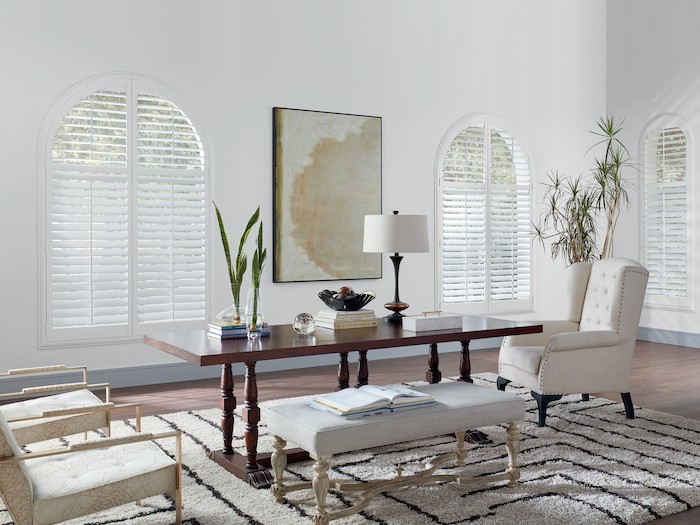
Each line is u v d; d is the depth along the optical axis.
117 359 5.55
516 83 7.57
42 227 5.26
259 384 5.60
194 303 5.87
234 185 6.00
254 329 3.61
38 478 2.47
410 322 3.85
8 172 5.14
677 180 7.54
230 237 5.99
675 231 7.55
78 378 5.39
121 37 5.52
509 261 7.54
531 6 7.67
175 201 5.77
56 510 2.33
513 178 7.59
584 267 4.96
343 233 6.48
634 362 6.48
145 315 5.67
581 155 8.02
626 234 8.02
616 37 8.08
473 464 3.52
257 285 3.67
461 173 7.23
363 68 6.64
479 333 3.80
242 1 6.02
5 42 5.11
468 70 7.26
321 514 2.74
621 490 3.17
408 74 6.89
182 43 5.76
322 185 6.38
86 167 5.41
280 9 6.20
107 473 2.49
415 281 6.97
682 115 7.46
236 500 3.07
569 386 4.27
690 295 7.43
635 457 3.64
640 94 7.84
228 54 5.96
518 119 7.59
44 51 5.24
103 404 2.99
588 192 8.01
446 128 7.14
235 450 3.76
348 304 4.04
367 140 6.61
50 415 2.88
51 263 5.30
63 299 5.36
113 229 5.52
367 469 3.46
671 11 7.52
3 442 2.23
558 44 7.86
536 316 7.71
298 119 6.26
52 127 5.29
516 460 3.24
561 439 3.97
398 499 3.08
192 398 5.12
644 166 7.81
